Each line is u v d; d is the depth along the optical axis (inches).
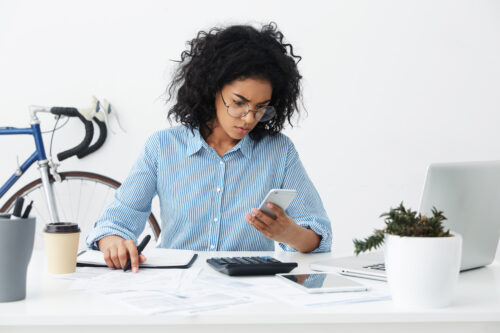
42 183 99.0
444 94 105.1
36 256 50.4
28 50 103.7
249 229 60.6
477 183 43.4
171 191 60.7
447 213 41.9
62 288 37.7
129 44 103.4
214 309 32.1
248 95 54.2
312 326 32.1
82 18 103.3
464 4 104.0
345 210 105.7
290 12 103.7
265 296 35.6
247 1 103.3
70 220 103.8
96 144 101.9
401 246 33.2
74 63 103.7
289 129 104.5
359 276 43.1
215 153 60.7
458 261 33.7
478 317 32.4
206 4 103.1
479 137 105.7
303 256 54.3
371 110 104.8
